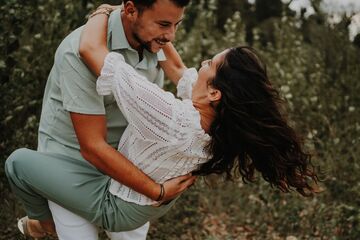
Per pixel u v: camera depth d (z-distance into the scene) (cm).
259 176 514
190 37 604
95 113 260
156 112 248
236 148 265
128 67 248
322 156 538
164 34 259
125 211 273
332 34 636
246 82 258
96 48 254
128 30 273
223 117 260
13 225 432
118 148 279
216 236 489
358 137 529
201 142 261
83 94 259
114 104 281
